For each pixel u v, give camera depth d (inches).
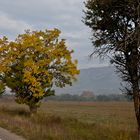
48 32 1534.2
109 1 775.7
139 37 665.6
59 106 4387.3
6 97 4778.5
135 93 808.9
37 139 801.6
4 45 1533.0
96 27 838.5
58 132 877.2
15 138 843.4
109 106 4534.9
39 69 1465.3
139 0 687.7
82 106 4463.6
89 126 1138.7
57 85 1536.7
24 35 1533.0
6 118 1312.7
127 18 804.6
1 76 1568.7
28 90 1519.4
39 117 1305.4
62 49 1530.5
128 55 797.2
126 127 1067.9
